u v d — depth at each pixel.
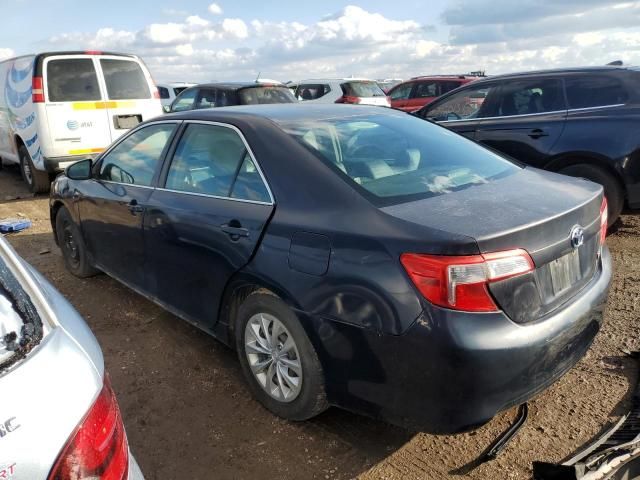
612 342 3.62
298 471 2.58
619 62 6.34
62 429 1.20
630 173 5.31
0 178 10.72
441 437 2.78
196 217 3.22
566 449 2.65
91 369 1.37
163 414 3.03
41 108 7.83
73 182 4.75
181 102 10.89
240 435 2.84
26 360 1.25
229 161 3.20
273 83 10.28
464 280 2.12
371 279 2.29
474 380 2.12
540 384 2.35
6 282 1.46
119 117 8.48
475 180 2.92
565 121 5.64
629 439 2.61
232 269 2.97
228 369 3.48
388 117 3.66
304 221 2.62
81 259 4.88
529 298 2.28
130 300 4.56
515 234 2.23
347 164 2.83
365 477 2.53
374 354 2.32
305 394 2.69
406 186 2.71
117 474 1.35
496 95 6.25
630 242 5.61
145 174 3.89
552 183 2.99
